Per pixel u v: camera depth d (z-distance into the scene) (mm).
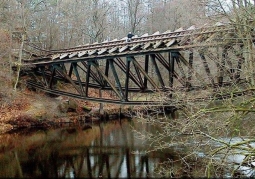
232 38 9414
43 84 24859
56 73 26156
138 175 11703
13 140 18453
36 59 23688
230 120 8219
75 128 23344
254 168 9062
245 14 9477
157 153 14703
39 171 12664
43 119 23219
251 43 9461
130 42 15516
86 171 12594
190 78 12797
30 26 33219
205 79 10711
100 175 12086
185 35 12797
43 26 34969
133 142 18047
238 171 9812
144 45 14883
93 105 30344
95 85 24219
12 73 24375
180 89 11664
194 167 11078
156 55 14617
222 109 8078
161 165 12641
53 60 21438
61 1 38188
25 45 27359
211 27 10633
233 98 8953
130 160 14000
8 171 12578
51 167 13234
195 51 10727
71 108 26719
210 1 9828
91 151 16078
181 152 13703
